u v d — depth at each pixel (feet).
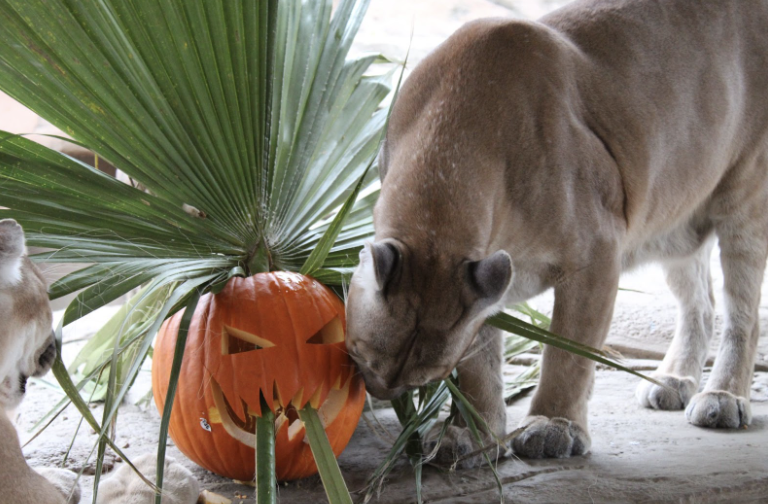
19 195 8.29
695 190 10.05
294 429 8.45
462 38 9.03
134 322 9.56
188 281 8.36
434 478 8.69
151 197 8.59
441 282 8.16
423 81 8.99
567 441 8.99
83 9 8.11
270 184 9.04
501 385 9.18
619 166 9.31
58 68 8.18
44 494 7.72
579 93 9.21
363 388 8.61
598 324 9.05
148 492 8.08
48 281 8.28
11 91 8.19
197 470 8.84
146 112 8.45
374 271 7.88
